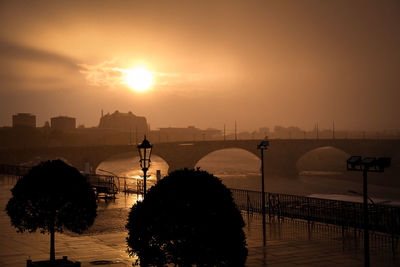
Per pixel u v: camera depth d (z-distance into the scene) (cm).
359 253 1611
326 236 1909
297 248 1686
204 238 983
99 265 1426
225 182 13475
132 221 1055
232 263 1017
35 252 1609
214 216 997
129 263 1452
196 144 15850
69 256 1552
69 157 13088
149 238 1020
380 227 2061
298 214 2412
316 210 2508
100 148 13488
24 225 1346
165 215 998
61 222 1348
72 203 1341
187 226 985
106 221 2242
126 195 3328
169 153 15275
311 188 12262
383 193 11250
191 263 996
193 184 1024
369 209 2366
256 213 2555
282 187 12325
